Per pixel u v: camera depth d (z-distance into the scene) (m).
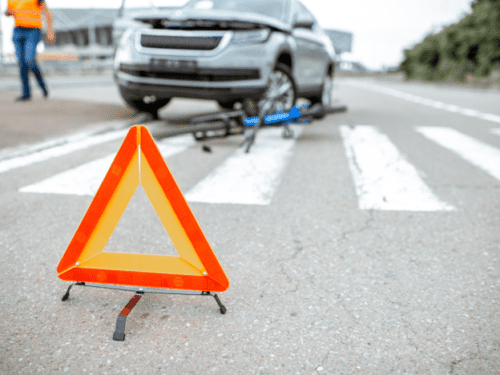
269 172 4.55
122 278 2.12
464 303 2.22
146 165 2.04
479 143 6.21
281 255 2.72
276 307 2.18
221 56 6.11
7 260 2.60
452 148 5.83
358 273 2.51
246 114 5.68
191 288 2.10
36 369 1.72
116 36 7.09
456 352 1.85
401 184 4.19
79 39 58.78
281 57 7.16
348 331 1.99
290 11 7.50
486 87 23.92
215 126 5.52
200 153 5.40
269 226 3.17
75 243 2.12
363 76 45.53
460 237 3.01
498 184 4.21
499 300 2.24
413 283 2.41
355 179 4.35
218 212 3.42
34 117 7.34
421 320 2.08
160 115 8.38
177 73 6.29
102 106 9.02
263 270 2.54
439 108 11.23
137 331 1.97
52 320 2.04
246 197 3.77
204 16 6.13
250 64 6.23
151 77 6.46
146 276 2.11
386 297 2.27
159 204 2.06
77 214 3.31
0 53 24.19
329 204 3.63
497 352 1.85
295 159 5.15
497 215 3.42
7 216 3.25
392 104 12.29
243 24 6.38
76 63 30.06
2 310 2.11
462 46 28.33
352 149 5.74
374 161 5.08
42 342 1.88
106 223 2.11
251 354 1.83
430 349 1.87
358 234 3.04
